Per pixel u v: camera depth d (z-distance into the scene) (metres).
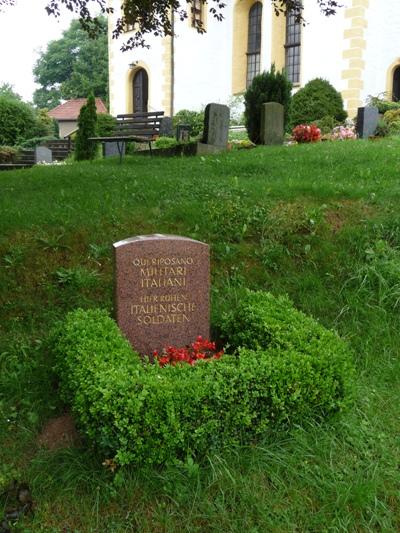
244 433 3.10
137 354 3.72
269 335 3.67
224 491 2.85
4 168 19.06
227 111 12.66
